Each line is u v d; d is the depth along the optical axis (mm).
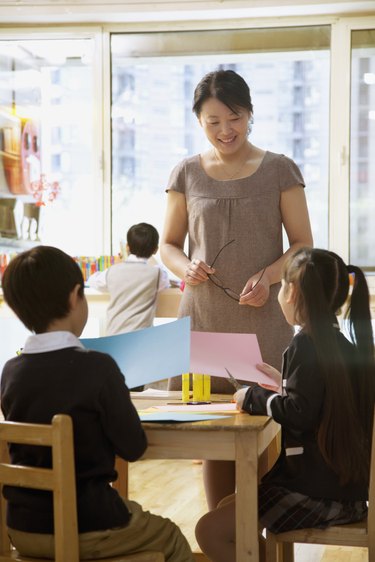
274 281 2400
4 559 1722
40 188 5008
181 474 4223
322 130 4777
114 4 4680
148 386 4168
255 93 4809
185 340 1972
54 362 1709
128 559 1703
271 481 1990
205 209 2461
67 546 1607
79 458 1694
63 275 1755
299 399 1897
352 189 4773
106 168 4957
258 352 2023
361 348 2012
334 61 4715
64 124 4980
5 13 4754
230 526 2109
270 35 4770
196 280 2404
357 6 4570
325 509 1910
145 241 4344
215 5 4609
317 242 4828
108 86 4918
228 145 2424
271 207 2445
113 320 4293
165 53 4875
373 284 4723
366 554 2982
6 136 5023
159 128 4922
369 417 1962
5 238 5070
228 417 1900
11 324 5102
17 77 4984
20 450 1754
